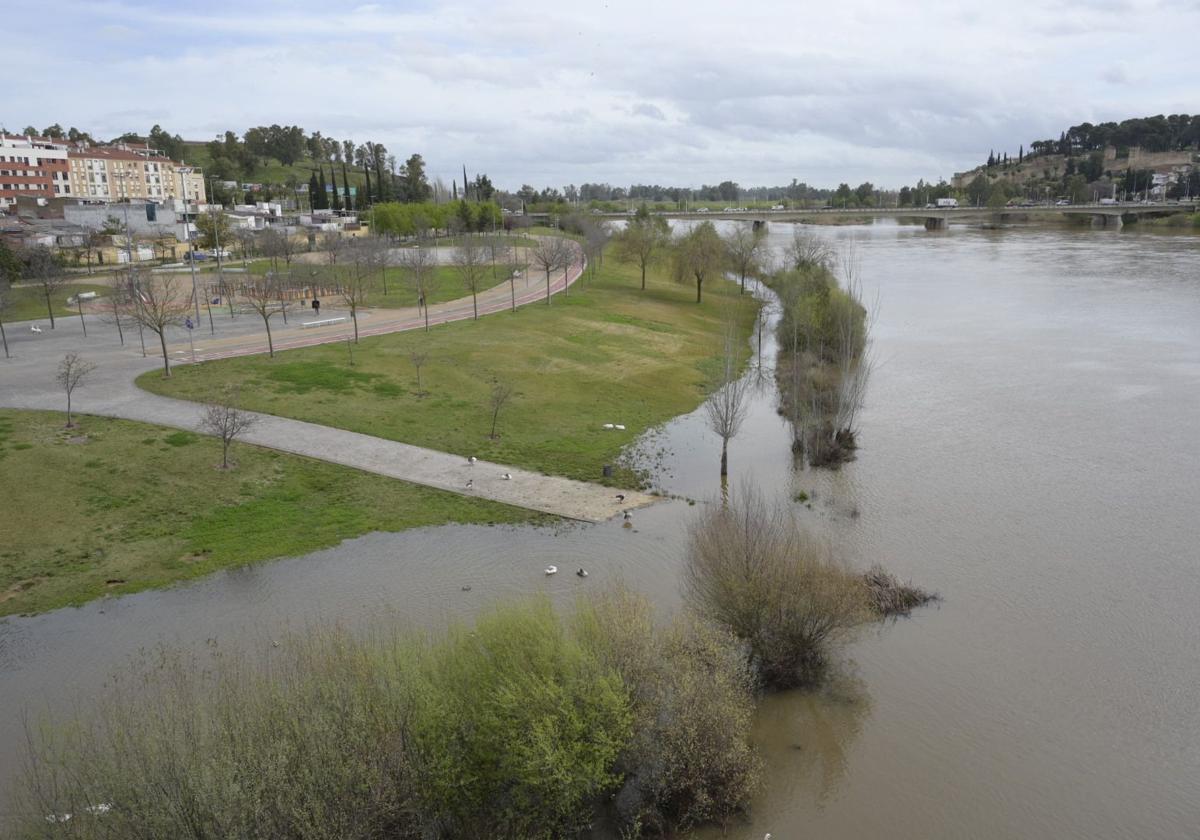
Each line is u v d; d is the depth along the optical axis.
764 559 32.84
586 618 28.30
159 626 36.22
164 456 51.69
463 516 47.06
